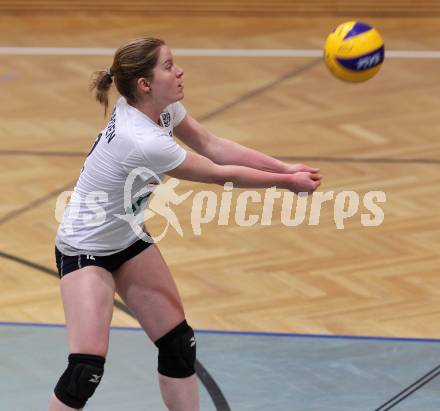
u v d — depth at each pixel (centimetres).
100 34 3469
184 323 1132
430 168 2222
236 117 2611
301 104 2706
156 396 1306
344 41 1302
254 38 3372
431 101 2705
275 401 1281
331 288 1669
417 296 1631
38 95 2858
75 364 1062
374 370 1365
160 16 3644
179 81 1076
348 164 2256
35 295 1664
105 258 1111
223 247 1850
